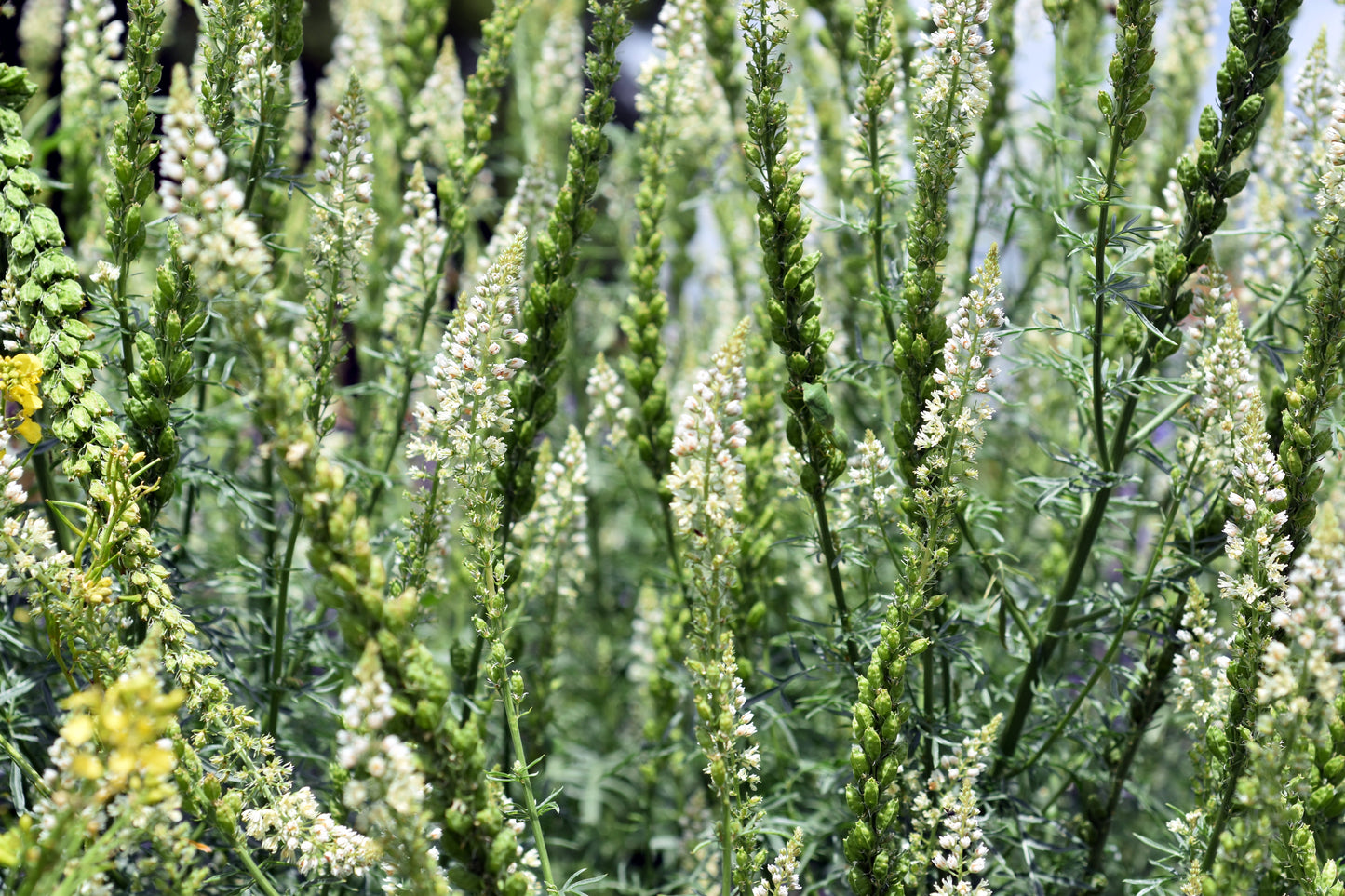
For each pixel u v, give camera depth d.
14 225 1.16
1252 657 1.13
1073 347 1.36
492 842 1.05
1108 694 1.31
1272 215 1.35
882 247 1.32
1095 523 1.24
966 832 1.14
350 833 1.10
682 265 1.78
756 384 1.33
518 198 1.34
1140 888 1.18
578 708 1.66
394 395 1.34
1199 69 1.51
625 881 1.43
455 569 1.51
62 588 1.12
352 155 1.20
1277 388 1.20
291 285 1.39
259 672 1.36
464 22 2.76
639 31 2.48
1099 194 1.18
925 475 1.15
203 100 1.18
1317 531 1.09
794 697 1.42
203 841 1.19
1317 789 1.13
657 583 1.51
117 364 1.25
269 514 1.39
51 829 1.05
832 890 1.29
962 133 1.17
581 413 1.75
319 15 2.51
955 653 1.21
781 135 1.16
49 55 1.66
